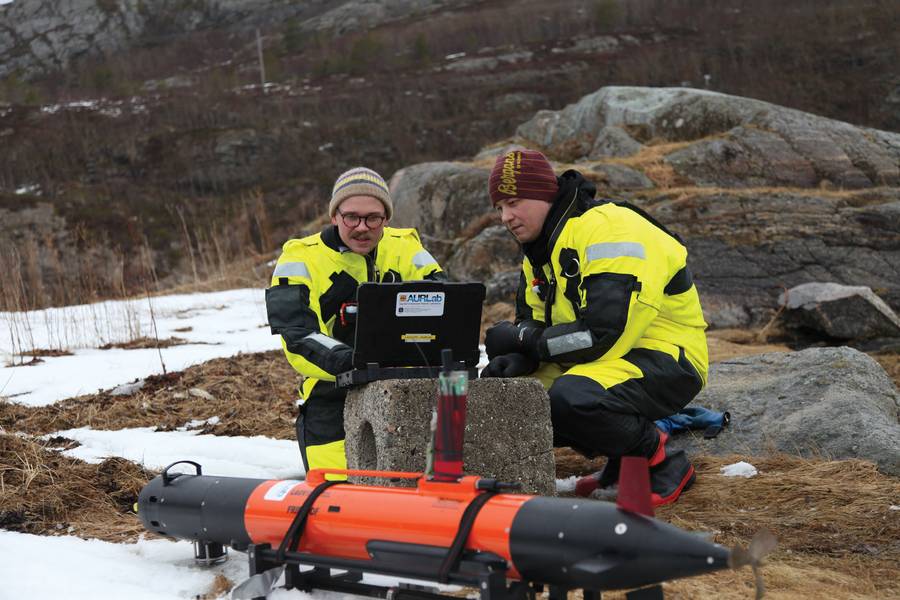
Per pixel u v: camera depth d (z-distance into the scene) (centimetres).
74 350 941
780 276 1146
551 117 1880
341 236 456
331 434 455
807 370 611
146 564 375
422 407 395
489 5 8650
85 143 5106
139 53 9612
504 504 284
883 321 1018
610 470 485
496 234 1238
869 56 5381
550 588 286
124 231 4009
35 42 10850
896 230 1182
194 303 1286
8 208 4059
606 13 6769
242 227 2381
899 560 382
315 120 5441
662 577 256
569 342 445
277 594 324
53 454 544
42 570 360
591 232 450
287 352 440
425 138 5209
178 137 5131
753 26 6166
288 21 10012
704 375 478
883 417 556
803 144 1457
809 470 505
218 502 350
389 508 302
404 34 7494
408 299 394
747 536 412
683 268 470
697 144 1431
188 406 696
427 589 329
